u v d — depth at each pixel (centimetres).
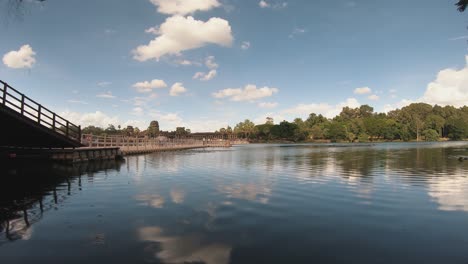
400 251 588
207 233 686
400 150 4769
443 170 1870
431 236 673
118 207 934
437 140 13262
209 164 2470
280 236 669
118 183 1430
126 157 3506
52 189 1266
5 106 1688
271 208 919
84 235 675
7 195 1144
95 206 950
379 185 1330
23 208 925
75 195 1134
